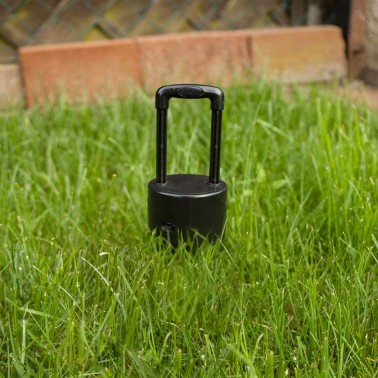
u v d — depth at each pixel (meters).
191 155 2.19
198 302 1.41
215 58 3.16
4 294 1.49
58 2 3.03
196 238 1.59
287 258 1.66
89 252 1.65
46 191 2.15
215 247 1.58
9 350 1.34
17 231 1.78
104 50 2.96
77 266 1.50
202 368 1.24
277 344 1.31
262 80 2.94
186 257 1.60
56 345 1.34
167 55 3.07
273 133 2.48
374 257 1.57
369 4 3.30
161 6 3.21
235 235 1.74
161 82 3.08
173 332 1.30
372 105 3.05
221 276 1.51
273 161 2.23
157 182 1.62
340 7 3.37
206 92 1.54
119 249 1.67
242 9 3.35
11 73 2.93
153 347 1.28
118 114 2.60
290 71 3.29
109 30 3.14
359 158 2.11
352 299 1.40
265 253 1.69
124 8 3.14
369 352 1.36
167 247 1.59
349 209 1.82
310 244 1.65
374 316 1.42
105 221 1.77
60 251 1.62
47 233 1.84
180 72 3.11
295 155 2.21
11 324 1.40
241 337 1.28
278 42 3.24
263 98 2.64
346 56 3.38
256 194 1.93
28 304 1.42
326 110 2.53
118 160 2.31
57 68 2.91
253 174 2.11
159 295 1.44
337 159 2.04
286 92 3.21
